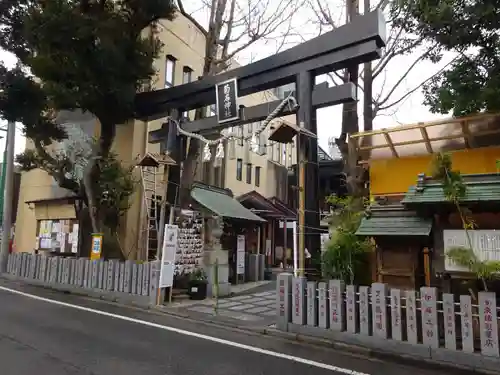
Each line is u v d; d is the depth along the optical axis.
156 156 11.27
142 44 12.66
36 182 18.44
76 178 15.23
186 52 18.66
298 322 7.65
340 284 7.27
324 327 7.34
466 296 6.05
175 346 6.70
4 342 6.45
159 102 13.00
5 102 12.75
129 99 12.59
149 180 15.82
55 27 11.05
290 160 29.80
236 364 5.89
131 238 15.08
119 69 11.98
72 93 12.13
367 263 8.05
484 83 7.74
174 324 8.45
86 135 16.34
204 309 10.12
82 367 5.38
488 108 7.86
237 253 15.61
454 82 8.00
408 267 7.04
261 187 25.34
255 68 10.83
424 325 6.32
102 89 12.33
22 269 14.59
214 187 17.08
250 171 24.17
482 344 5.83
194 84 12.33
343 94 9.17
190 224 12.66
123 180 13.23
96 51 11.55
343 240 7.94
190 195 13.49
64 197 16.05
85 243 15.16
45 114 15.04
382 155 10.51
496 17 7.28
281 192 27.58
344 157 10.95
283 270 20.14
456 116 8.44
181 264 12.20
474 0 7.56
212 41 14.02
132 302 10.71
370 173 10.71
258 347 6.88
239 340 7.32
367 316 6.89
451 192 6.38
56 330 7.40
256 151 11.41
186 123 12.63
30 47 13.20
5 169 18.03
